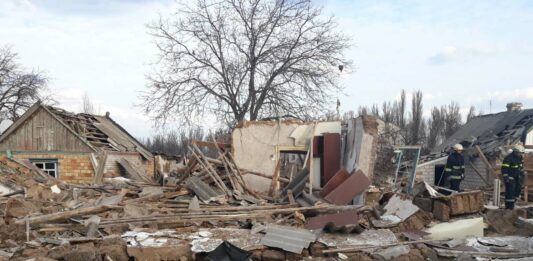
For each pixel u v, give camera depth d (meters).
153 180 20.64
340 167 13.97
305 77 23.77
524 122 22.11
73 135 20.45
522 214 10.70
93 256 7.09
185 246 7.69
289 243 7.88
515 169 11.38
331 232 8.84
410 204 10.13
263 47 25.23
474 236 9.09
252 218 9.62
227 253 7.46
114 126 25.34
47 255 7.16
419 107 51.53
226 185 12.99
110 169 20.20
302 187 11.64
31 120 20.67
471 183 20.61
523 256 7.87
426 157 23.70
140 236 8.29
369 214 9.92
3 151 20.41
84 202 11.34
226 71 25.11
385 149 25.41
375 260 7.61
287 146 14.10
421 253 8.04
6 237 8.42
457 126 53.38
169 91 23.94
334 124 14.41
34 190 12.38
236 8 25.27
